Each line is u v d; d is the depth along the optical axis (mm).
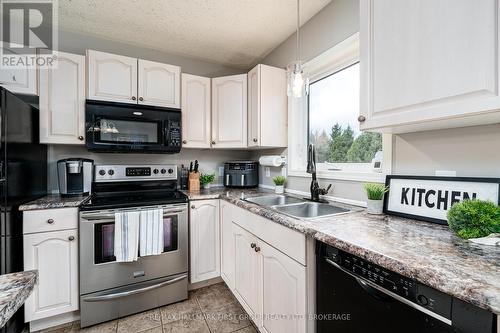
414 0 896
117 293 1692
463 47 763
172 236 1904
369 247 774
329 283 972
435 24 833
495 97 696
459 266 624
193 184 2414
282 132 2188
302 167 2109
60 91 1834
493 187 886
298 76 1462
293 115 2162
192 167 2508
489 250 736
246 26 2016
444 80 811
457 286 539
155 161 2475
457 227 838
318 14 1813
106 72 1933
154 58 2465
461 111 771
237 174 2518
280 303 1233
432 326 622
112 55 1960
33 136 1703
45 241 1555
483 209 795
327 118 1904
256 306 1480
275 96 2156
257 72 2104
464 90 760
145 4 1748
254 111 2141
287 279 1173
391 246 781
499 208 791
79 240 1629
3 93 1330
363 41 1104
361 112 1113
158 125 2107
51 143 1819
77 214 1640
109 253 1692
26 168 1606
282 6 1757
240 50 2439
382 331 758
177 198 1949
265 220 1379
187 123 2283
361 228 1000
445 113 812
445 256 692
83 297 1618
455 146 1039
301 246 1072
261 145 2121
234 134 2305
